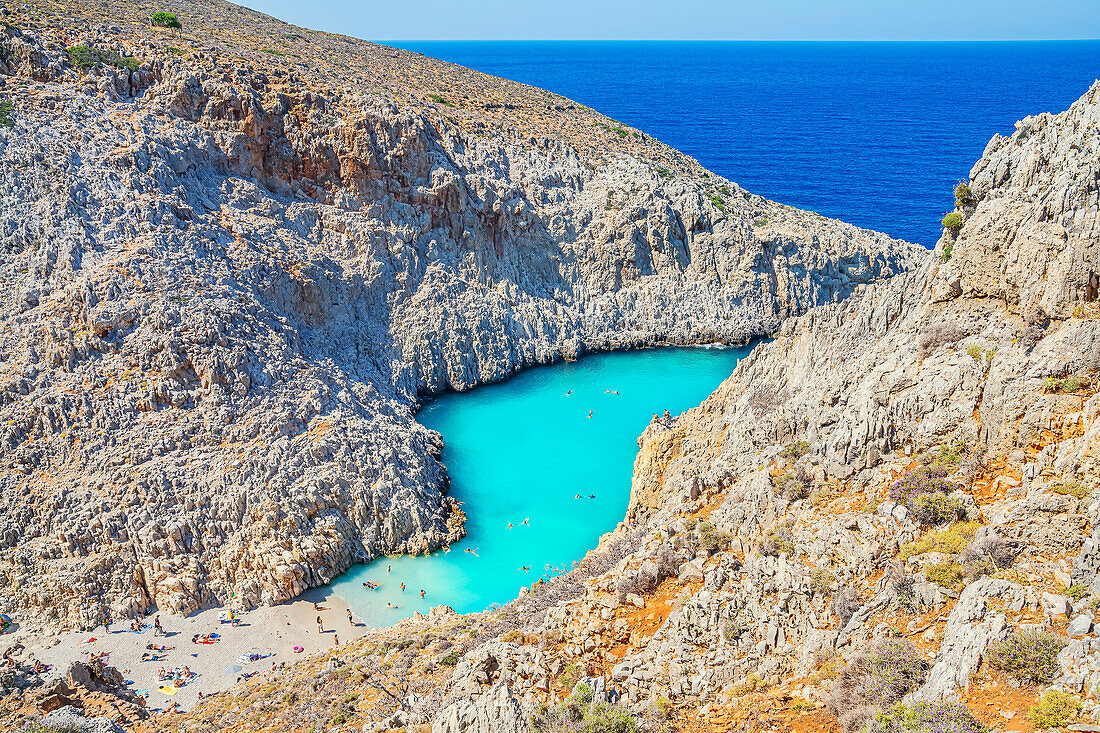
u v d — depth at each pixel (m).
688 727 27.27
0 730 35.94
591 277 102.62
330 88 96.06
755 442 42.91
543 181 104.00
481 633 42.81
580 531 65.25
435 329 88.94
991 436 31.52
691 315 102.38
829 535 31.52
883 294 43.44
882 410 34.69
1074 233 32.12
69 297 64.56
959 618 24.62
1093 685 21.20
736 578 31.94
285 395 68.00
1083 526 26.19
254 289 74.88
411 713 33.03
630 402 86.88
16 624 52.53
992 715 21.92
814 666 27.42
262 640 53.25
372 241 88.00
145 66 84.25
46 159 71.19
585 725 26.73
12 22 84.31
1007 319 34.00
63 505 56.38
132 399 62.22
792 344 51.84
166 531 56.88
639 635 32.12
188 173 79.75
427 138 95.19
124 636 52.81
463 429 81.06
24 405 59.69
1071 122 35.09
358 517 63.03
